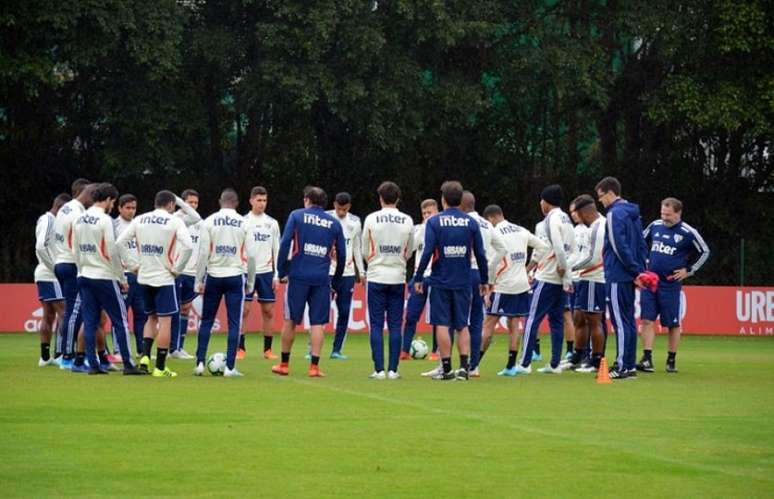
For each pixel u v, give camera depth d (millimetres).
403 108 128500
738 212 144000
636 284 64688
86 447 38781
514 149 144875
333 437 41250
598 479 34125
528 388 58469
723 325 119062
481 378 64375
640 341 108000
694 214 144750
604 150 148250
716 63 137000
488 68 136750
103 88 124938
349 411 48250
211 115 135750
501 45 136875
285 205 139000
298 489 32469
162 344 62562
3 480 33406
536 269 70938
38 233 67688
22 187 130750
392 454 37906
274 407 49312
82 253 62281
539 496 31812
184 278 77562
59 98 128625
